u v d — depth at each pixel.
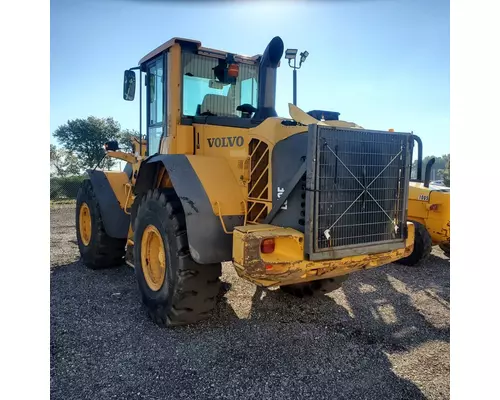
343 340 3.32
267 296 4.34
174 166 3.39
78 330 3.39
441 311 4.05
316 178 2.77
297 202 2.96
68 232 8.50
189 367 2.81
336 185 2.89
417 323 3.73
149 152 4.73
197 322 3.58
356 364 2.92
